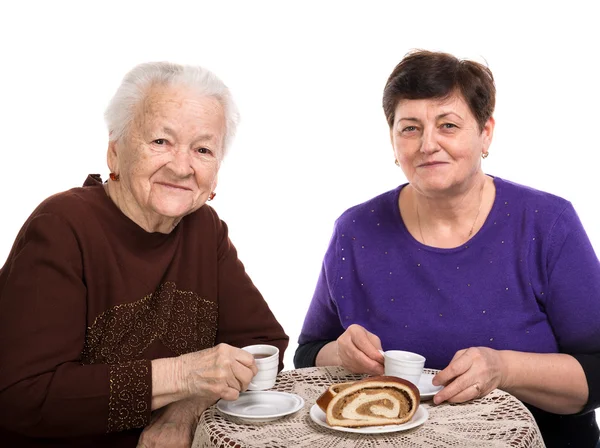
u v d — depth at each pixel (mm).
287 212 5953
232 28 5379
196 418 1931
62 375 1724
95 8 4926
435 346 2195
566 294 2131
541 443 1608
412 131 2092
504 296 2172
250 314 2248
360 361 1960
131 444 1948
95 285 1903
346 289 2377
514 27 4918
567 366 1988
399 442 1526
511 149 5070
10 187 4934
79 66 4945
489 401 1793
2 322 1766
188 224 2166
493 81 2076
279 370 2256
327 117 5750
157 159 1870
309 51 5555
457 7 4965
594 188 4977
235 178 5941
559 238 2143
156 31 5012
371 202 2432
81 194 1976
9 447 1883
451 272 2205
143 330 1984
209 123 1900
